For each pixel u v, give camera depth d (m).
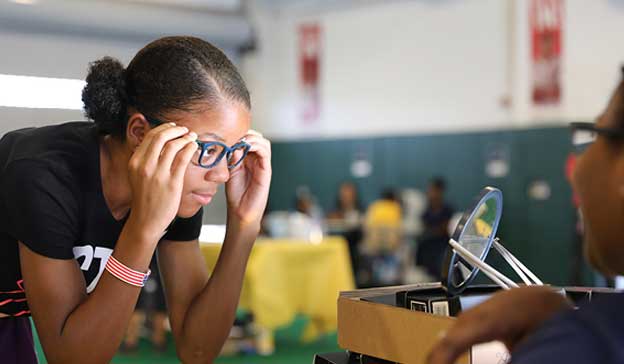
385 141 9.38
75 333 1.24
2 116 6.67
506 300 0.79
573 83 7.77
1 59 6.66
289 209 10.38
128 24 7.16
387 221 8.06
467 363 1.03
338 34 9.88
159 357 5.26
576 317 0.63
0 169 1.32
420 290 1.22
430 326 1.08
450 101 8.79
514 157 8.12
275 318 5.09
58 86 6.91
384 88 9.43
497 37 8.37
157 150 1.19
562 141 7.72
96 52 7.08
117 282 1.24
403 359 1.13
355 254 8.14
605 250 0.72
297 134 10.37
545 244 7.81
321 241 5.45
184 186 1.25
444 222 7.89
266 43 10.45
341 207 9.09
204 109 1.22
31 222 1.24
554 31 7.89
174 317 1.53
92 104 1.29
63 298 1.26
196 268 1.54
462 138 8.60
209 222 7.00
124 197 1.34
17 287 1.38
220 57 1.26
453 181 8.70
